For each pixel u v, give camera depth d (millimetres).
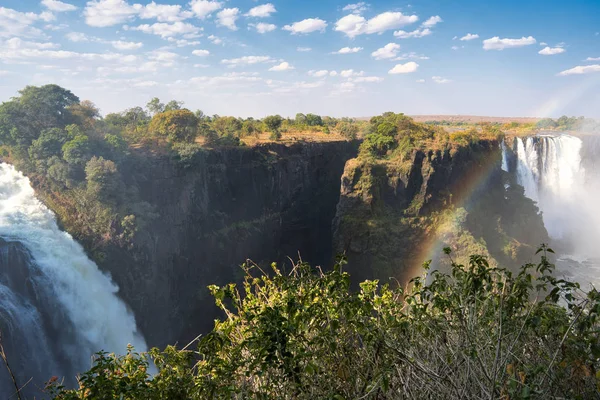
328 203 80688
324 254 80438
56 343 38125
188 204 56500
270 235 70062
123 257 44469
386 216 66688
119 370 7938
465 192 72250
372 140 75125
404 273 62469
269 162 68188
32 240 39219
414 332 6906
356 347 6777
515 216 78062
